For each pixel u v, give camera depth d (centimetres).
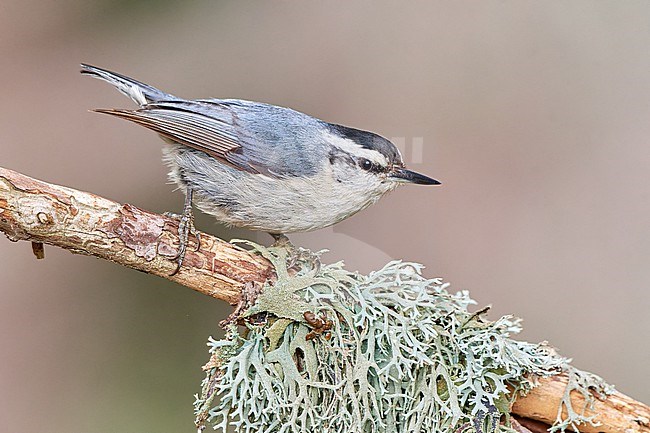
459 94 1138
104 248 666
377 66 1171
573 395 696
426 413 673
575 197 1069
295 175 816
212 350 672
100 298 1102
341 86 1166
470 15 1173
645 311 1006
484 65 1142
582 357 1012
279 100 1171
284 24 1206
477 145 1102
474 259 1048
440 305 700
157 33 1193
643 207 1054
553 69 1137
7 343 1057
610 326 1022
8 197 630
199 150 824
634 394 997
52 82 1150
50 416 1037
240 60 1188
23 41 1152
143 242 675
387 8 1201
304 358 670
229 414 680
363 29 1195
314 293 678
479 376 677
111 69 1169
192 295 1121
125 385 1066
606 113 1107
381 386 666
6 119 1118
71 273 1102
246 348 663
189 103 853
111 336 1089
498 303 1034
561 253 1045
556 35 1152
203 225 1073
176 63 1186
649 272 1031
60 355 1065
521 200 1072
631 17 1148
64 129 1134
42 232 643
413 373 677
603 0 1151
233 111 839
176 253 682
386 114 1140
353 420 661
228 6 1215
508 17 1144
